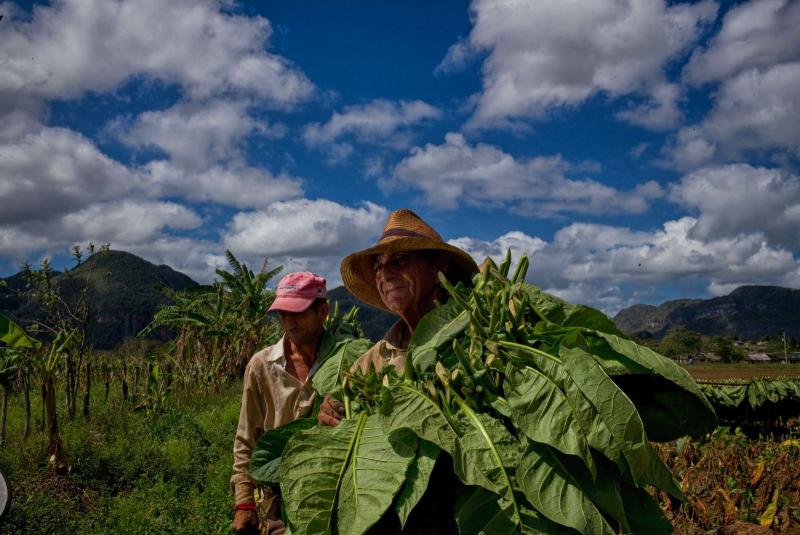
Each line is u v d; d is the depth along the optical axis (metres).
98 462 7.55
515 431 1.88
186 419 10.34
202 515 6.24
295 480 1.87
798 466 7.93
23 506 6.18
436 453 1.81
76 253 9.64
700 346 112.12
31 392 11.77
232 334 15.27
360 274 3.29
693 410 2.02
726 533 5.73
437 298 2.77
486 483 1.72
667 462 8.22
